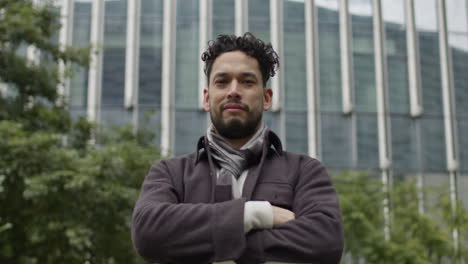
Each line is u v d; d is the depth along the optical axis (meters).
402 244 14.63
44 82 10.81
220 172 2.07
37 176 8.80
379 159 22.80
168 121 22.03
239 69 2.12
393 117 23.30
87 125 11.38
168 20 22.75
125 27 22.69
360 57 23.47
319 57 23.20
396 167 22.94
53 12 10.97
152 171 2.19
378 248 14.16
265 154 2.11
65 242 9.35
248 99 2.11
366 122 22.98
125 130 11.85
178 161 2.21
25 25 10.00
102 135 11.68
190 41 22.80
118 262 10.19
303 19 23.33
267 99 2.29
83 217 9.24
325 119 22.80
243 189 2.02
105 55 22.39
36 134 9.20
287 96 22.73
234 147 2.17
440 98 23.75
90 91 22.00
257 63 2.16
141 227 1.91
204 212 1.86
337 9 23.62
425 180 22.95
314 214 1.94
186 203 2.00
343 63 23.16
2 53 10.42
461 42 24.33
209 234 1.83
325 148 22.59
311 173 2.11
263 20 23.11
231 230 1.82
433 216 17.41
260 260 1.84
